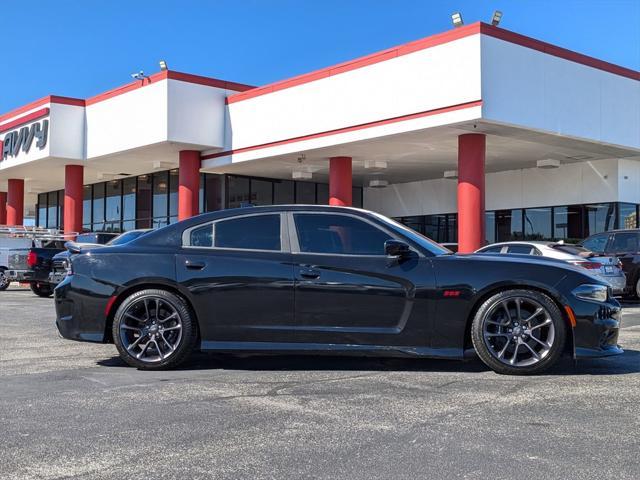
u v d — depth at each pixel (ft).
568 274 19.38
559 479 11.50
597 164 66.49
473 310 19.62
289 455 12.78
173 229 21.49
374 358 22.70
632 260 47.83
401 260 19.88
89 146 74.13
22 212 94.68
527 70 48.62
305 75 58.80
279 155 61.82
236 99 65.77
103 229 96.48
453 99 47.01
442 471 11.91
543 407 16.11
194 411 15.96
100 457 12.71
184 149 68.28
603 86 54.80
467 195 51.29
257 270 20.30
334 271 19.94
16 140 80.02
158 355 20.84
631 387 18.19
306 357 22.97
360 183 87.45
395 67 51.16
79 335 21.15
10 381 19.40
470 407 16.14
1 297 54.95
